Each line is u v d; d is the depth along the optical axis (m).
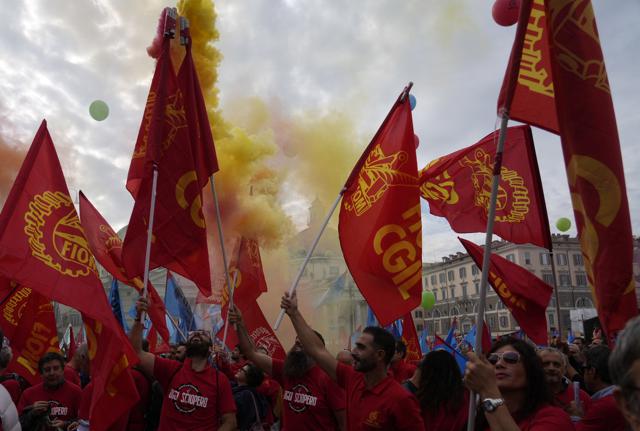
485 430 3.52
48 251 5.54
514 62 3.71
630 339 1.66
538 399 3.23
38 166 5.79
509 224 8.16
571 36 3.75
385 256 5.63
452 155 9.03
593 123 3.64
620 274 3.47
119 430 6.43
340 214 6.00
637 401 1.61
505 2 6.96
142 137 6.38
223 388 5.98
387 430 4.48
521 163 8.29
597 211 3.56
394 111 6.02
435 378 4.95
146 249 5.75
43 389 6.88
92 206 8.14
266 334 10.02
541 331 7.50
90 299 5.45
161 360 6.05
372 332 4.68
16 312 7.47
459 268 75.81
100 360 5.34
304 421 5.91
